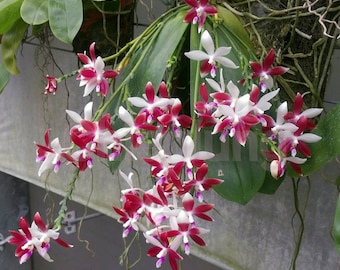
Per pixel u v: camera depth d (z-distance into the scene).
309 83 0.64
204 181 0.50
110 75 0.56
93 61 0.56
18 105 1.24
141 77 0.58
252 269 0.83
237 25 0.61
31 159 1.26
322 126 0.58
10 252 1.63
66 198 0.55
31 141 1.24
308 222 0.75
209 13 0.55
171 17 0.60
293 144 0.53
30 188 1.63
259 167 0.59
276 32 0.65
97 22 0.78
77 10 0.65
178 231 0.48
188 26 0.59
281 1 0.65
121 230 1.46
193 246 0.92
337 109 0.58
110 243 1.51
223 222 0.86
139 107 0.56
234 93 0.50
